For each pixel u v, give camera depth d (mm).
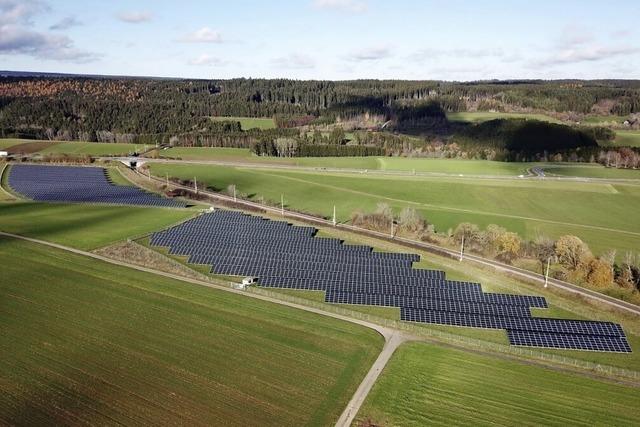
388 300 80688
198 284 87188
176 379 58844
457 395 57500
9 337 67625
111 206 140500
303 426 51500
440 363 63969
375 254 102500
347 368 62281
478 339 70062
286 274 90125
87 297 81062
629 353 67438
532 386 59688
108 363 61844
